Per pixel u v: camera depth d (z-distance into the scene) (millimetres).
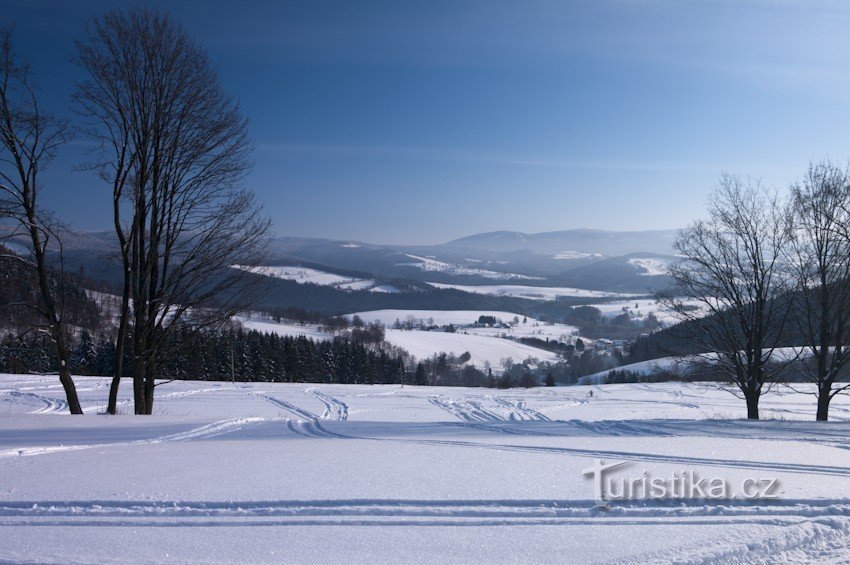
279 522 4773
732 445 8266
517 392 33875
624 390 36156
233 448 8016
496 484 5852
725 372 18188
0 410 20859
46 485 5734
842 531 4777
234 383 35719
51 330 14477
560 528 4727
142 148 14477
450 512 5039
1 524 4719
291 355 65938
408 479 6027
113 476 6121
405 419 20469
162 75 14539
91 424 11414
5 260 13984
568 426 12211
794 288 17141
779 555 4367
